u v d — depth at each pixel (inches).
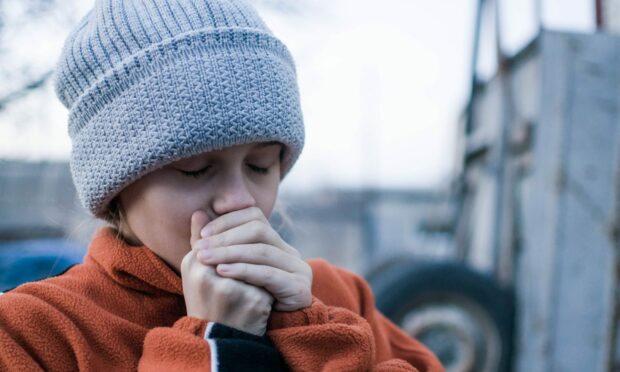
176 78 25.7
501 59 89.2
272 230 26.7
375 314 35.6
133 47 26.6
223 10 27.7
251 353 24.7
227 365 24.2
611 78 79.0
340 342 26.0
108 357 26.6
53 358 26.1
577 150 78.2
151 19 27.0
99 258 28.5
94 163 26.8
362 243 430.0
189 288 25.8
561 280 77.1
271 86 26.8
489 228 95.0
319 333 25.9
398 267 84.7
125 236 29.0
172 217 26.3
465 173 109.9
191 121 25.4
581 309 76.9
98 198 27.1
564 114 78.5
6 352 25.5
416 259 85.8
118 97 26.1
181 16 27.0
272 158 28.0
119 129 26.0
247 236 25.9
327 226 449.7
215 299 25.4
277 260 26.3
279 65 27.5
